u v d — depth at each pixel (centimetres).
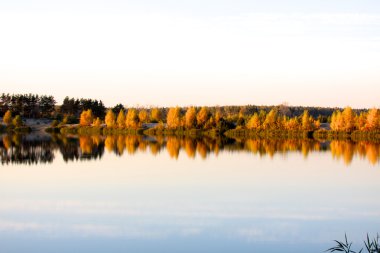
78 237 1847
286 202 2542
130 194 2731
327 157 5066
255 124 10569
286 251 1695
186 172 3753
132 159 4731
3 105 13800
